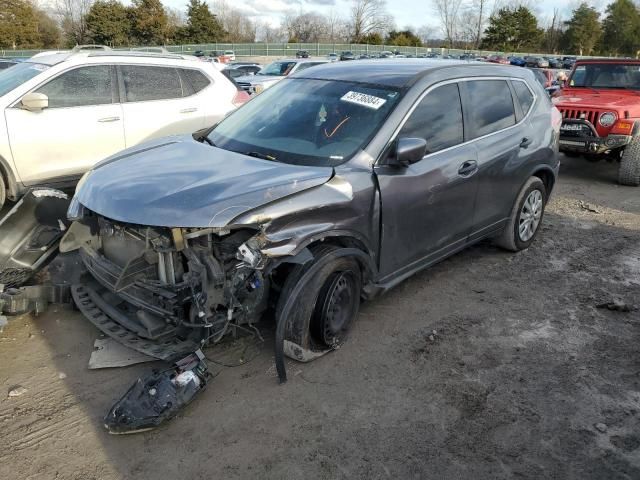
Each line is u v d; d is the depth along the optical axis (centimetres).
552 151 561
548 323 423
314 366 358
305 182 340
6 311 389
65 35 7144
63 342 378
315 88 446
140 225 330
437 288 478
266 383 340
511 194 515
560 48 8019
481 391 339
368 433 301
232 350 371
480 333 406
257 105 468
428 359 371
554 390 343
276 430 302
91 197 352
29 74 634
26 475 267
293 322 343
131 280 330
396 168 384
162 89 712
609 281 502
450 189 430
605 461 287
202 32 6812
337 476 272
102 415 309
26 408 312
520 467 281
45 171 624
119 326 354
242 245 309
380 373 354
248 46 5919
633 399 336
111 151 669
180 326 332
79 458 279
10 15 6191
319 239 338
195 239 323
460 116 448
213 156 388
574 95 981
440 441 297
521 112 523
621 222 682
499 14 7362
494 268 524
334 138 391
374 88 420
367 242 374
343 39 8250
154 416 296
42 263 433
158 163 380
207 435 297
